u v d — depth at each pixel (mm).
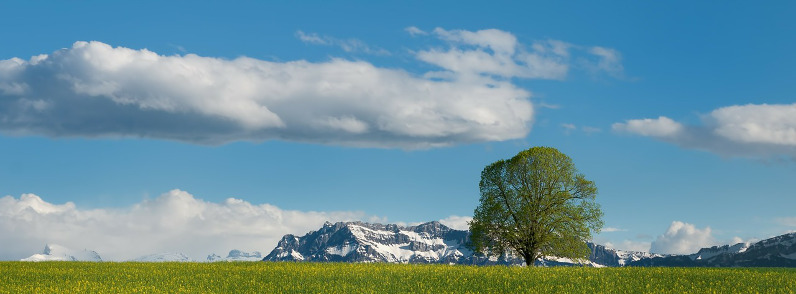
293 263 50031
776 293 34781
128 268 44844
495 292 34719
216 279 38938
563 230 60094
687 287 36188
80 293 33688
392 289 35656
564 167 61156
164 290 35062
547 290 35156
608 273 41375
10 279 38938
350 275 40375
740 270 44812
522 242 61000
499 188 62156
